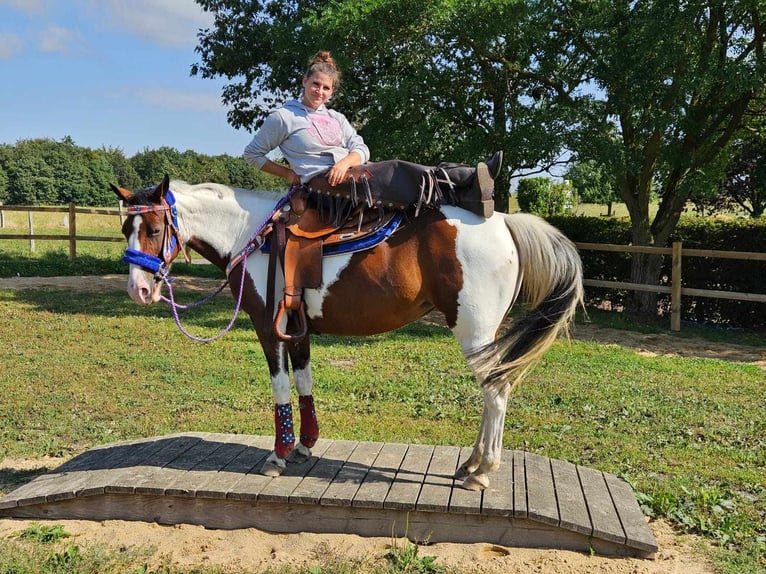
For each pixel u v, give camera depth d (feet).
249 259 12.34
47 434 16.88
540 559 10.80
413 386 21.72
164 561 10.71
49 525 11.86
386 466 12.99
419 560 10.57
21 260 50.90
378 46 33.81
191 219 12.71
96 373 22.63
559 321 11.40
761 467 15.31
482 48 34.73
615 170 34.68
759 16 32.71
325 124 12.05
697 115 35.53
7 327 29.63
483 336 11.55
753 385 22.88
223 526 11.88
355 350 27.22
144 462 13.10
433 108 37.70
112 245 71.00
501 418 11.71
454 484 12.14
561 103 35.83
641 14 32.86
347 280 11.65
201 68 49.24
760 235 36.47
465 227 11.48
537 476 12.72
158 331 29.60
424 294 11.75
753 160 47.70
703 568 10.69
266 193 12.98
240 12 46.75
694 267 38.81
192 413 18.75
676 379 23.49
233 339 28.43
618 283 36.73
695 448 16.46
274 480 12.18
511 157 36.17
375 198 11.65
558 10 35.63
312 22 33.53
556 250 11.68
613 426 18.13
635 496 12.75
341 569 10.30
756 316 37.09
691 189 34.78
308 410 13.07
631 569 10.54
